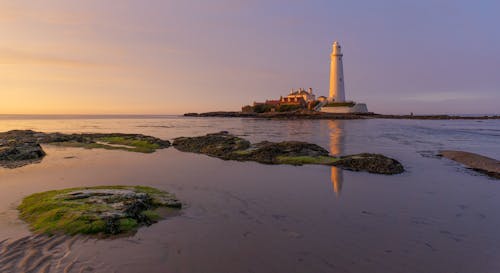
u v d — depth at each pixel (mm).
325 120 94500
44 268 5766
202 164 17875
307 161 18094
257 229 7840
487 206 9914
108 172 15477
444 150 24062
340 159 17797
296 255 6422
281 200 10461
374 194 11289
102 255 6336
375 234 7562
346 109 111125
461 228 8008
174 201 9914
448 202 10336
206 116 174500
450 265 6094
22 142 23453
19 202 9875
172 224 8148
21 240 6910
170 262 6082
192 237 7309
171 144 29172
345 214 9031
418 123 81750
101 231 7395
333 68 113188
